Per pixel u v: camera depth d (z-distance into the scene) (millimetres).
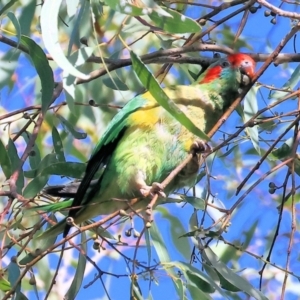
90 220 7699
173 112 5453
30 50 6234
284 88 7547
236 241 8547
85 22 5980
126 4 5449
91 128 9211
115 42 7465
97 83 8320
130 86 8570
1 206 8047
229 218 6457
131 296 5871
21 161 6211
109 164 7105
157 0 7348
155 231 7078
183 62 7633
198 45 7406
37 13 8289
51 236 6898
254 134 7184
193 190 7461
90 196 7184
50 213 7500
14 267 5965
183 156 7027
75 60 5828
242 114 7668
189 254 7691
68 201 7016
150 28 6629
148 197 6887
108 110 8812
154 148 7000
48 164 7168
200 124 7406
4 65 7289
